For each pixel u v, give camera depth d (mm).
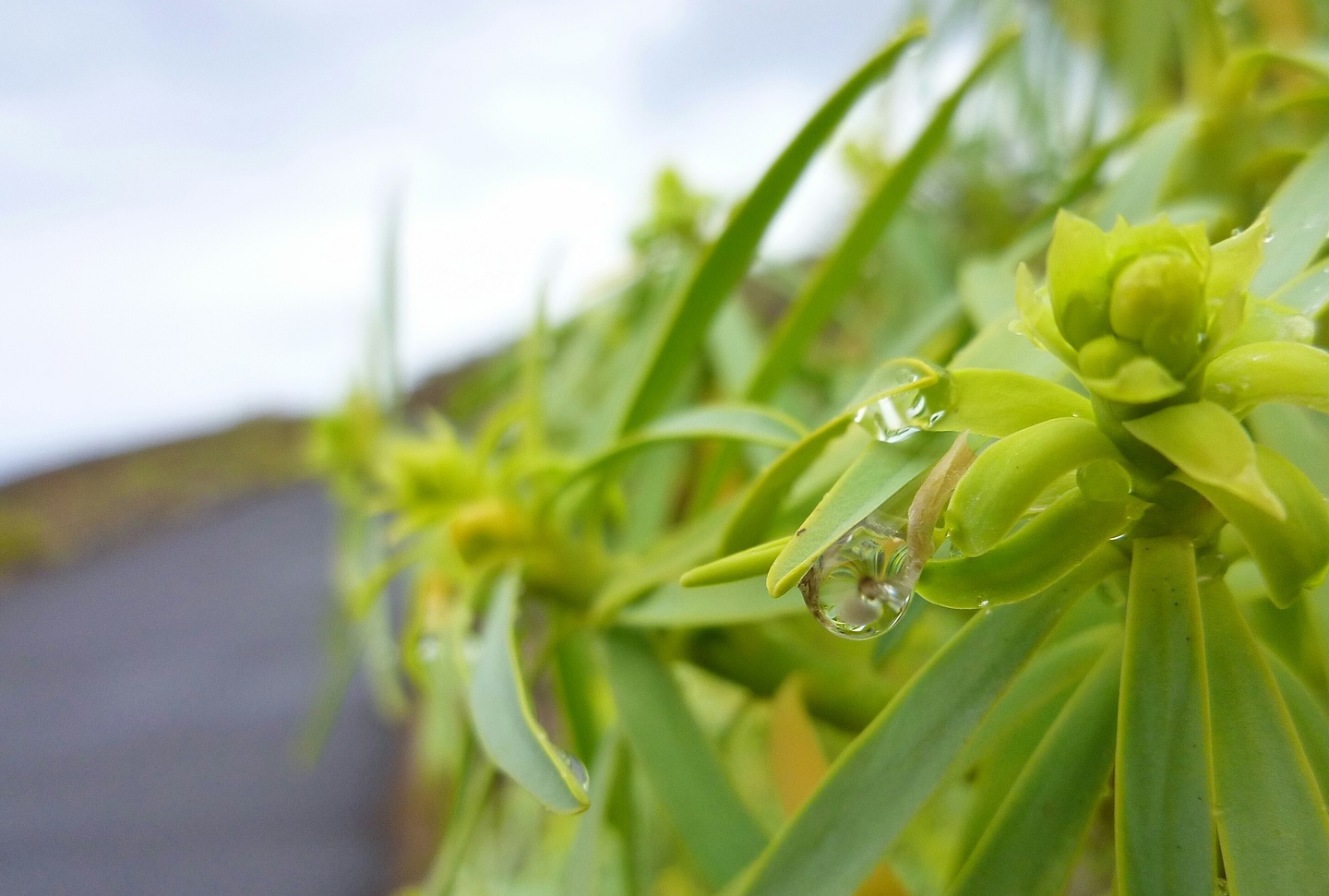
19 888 515
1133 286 69
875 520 80
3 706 737
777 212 120
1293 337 74
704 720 220
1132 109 213
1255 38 206
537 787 80
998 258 155
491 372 294
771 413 109
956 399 76
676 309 128
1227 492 71
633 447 118
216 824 559
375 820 545
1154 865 73
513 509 138
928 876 140
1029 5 255
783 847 82
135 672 782
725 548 96
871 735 83
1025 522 81
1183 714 75
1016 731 100
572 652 155
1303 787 74
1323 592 89
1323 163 88
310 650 788
